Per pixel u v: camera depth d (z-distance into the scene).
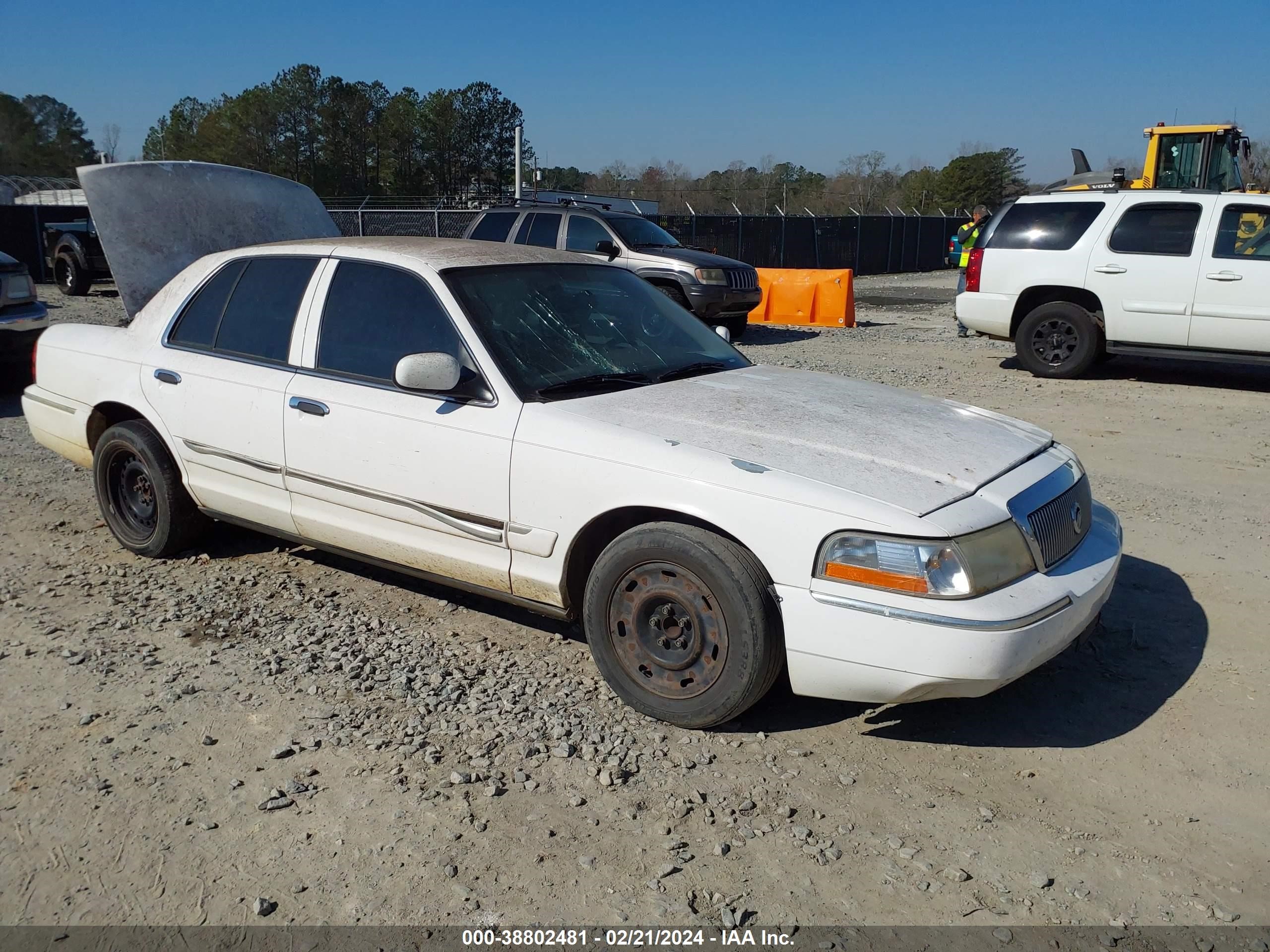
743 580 3.40
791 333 16.39
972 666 3.17
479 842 3.02
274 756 3.47
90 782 3.33
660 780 3.34
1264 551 5.52
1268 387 10.62
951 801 3.24
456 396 4.09
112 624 4.60
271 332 4.80
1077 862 2.95
